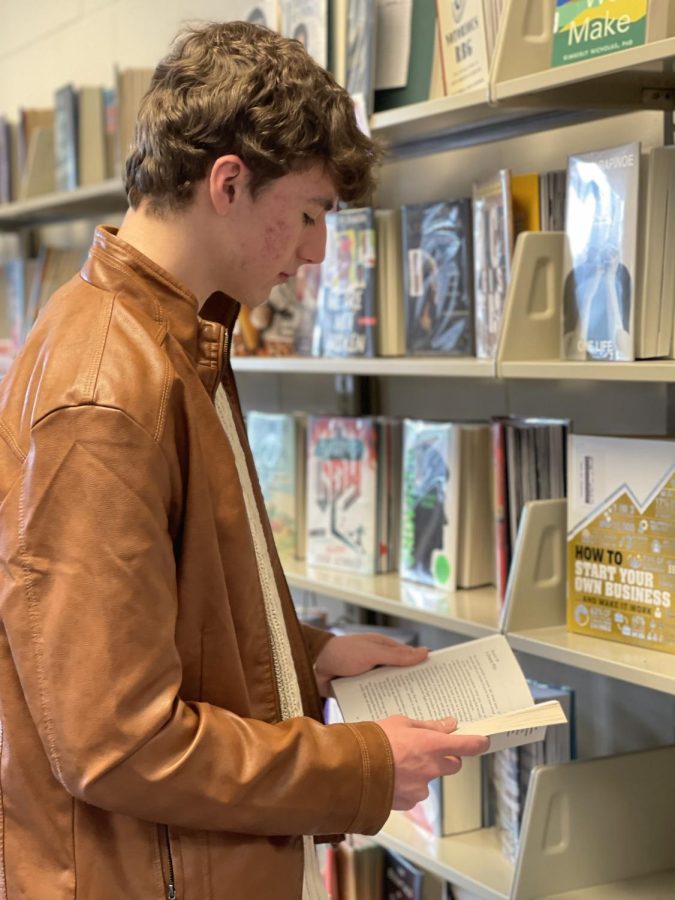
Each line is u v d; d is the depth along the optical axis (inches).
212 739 40.9
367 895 79.0
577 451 61.3
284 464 87.3
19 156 126.5
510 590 63.0
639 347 56.6
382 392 93.0
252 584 45.6
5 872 42.9
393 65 72.2
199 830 43.1
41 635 39.1
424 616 69.5
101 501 39.1
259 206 44.9
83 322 42.6
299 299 84.0
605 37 55.4
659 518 57.1
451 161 85.4
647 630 58.2
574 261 60.6
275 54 44.6
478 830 72.9
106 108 111.8
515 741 51.9
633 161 56.1
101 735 38.4
